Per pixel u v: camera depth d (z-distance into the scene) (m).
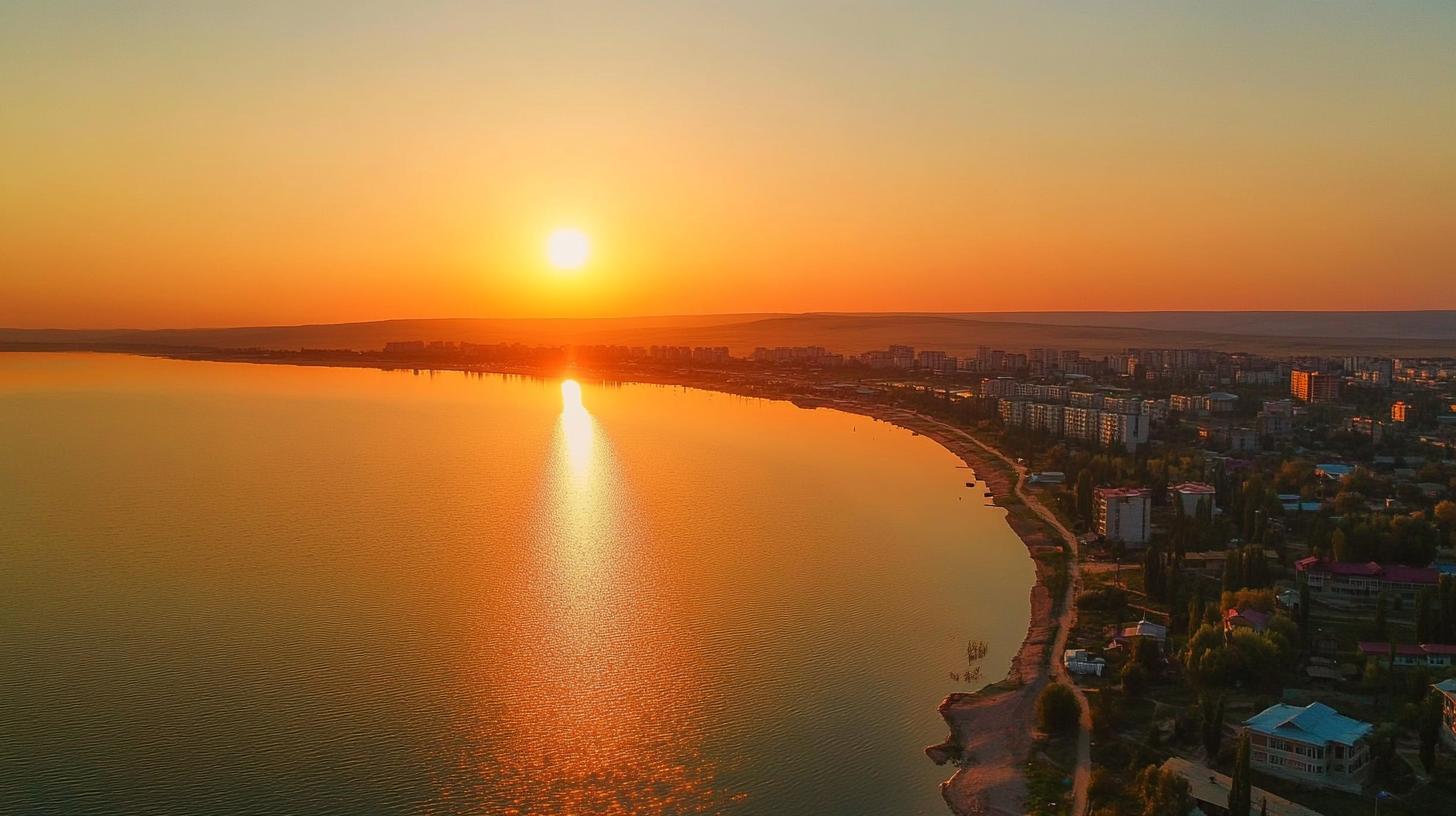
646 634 180.12
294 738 138.25
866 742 141.50
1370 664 154.50
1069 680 162.00
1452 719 136.00
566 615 189.25
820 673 164.50
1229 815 116.31
